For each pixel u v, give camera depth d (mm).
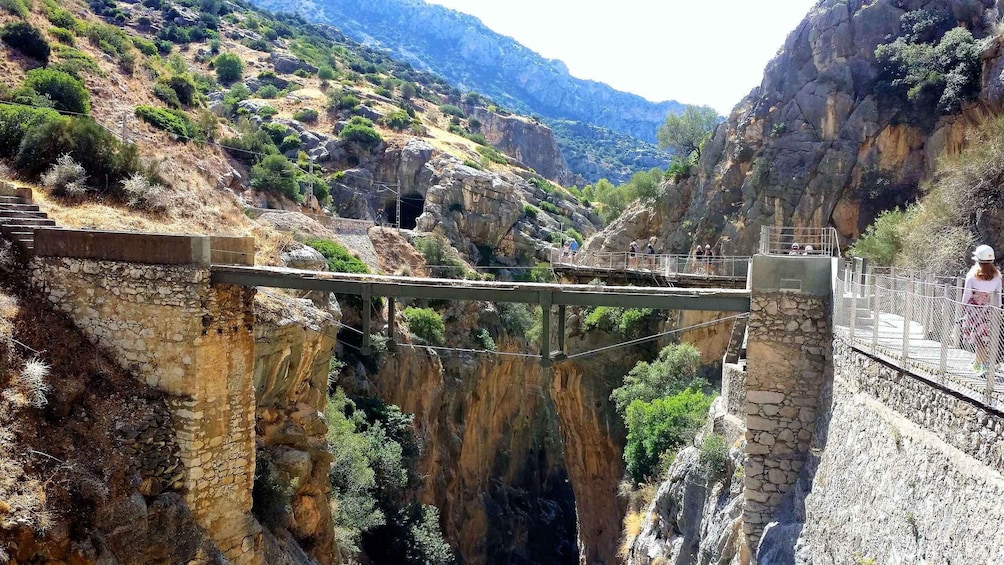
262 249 30719
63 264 16516
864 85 42781
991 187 24938
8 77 37469
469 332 49781
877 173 41062
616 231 52875
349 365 35062
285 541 19109
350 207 65875
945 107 38219
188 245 15469
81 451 14086
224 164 47875
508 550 45844
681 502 20828
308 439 21500
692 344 38875
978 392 7660
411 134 83625
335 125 80062
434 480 39031
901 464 9250
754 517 14234
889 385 10242
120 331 16062
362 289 15281
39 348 15188
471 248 66000
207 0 118688
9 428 13242
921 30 41438
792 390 14070
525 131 141500
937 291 13594
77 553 12836
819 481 12492
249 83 91062
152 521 14633
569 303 14547
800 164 43500
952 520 7625
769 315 14148
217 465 16344
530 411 54469
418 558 29828
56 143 26203
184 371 15609
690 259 38656
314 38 132750
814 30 45219
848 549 10461
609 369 43062
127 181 26828
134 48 56031
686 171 51875
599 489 42562
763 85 47812
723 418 19766
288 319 21328
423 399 40719
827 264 13906
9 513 12055
